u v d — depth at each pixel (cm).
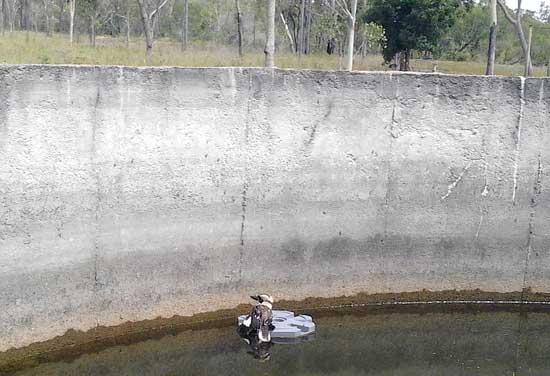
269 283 1362
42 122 1109
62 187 1144
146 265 1246
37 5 4175
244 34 4438
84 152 1157
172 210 1254
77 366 1142
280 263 1363
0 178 1082
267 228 1341
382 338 1325
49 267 1150
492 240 1473
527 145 1452
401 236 1434
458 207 1449
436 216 1442
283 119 1319
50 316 1164
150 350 1209
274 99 1304
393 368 1214
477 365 1252
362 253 1417
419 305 1455
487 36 3791
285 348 1250
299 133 1334
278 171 1330
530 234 1482
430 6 2511
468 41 3775
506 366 1256
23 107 1088
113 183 1193
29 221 1120
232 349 1227
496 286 1489
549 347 1341
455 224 1453
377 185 1402
